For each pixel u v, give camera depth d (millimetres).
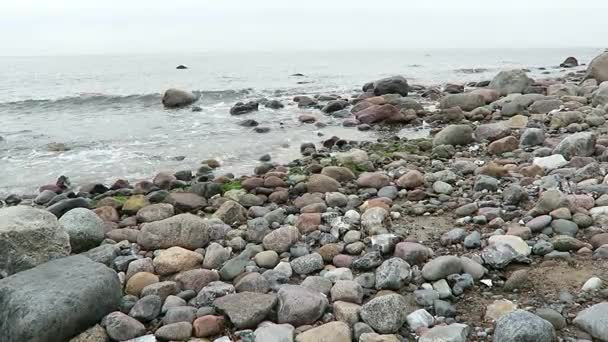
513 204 7156
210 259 5895
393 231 6590
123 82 35750
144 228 6656
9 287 4387
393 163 10555
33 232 5371
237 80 36594
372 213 6773
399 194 8266
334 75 40469
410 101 18484
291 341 4148
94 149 14250
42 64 75625
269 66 58062
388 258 5789
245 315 4457
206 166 11695
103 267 4863
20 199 10078
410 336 4246
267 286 5207
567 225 6023
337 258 5762
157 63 75125
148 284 5309
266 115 19297
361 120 16438
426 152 11953
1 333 4164
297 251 6051
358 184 8969
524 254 5410
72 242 6324
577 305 4484
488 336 4156
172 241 6477
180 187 10094
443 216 7195
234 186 9562
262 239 6602
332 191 8766
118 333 4363
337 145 13484
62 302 4219
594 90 17125
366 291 5031
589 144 9305
